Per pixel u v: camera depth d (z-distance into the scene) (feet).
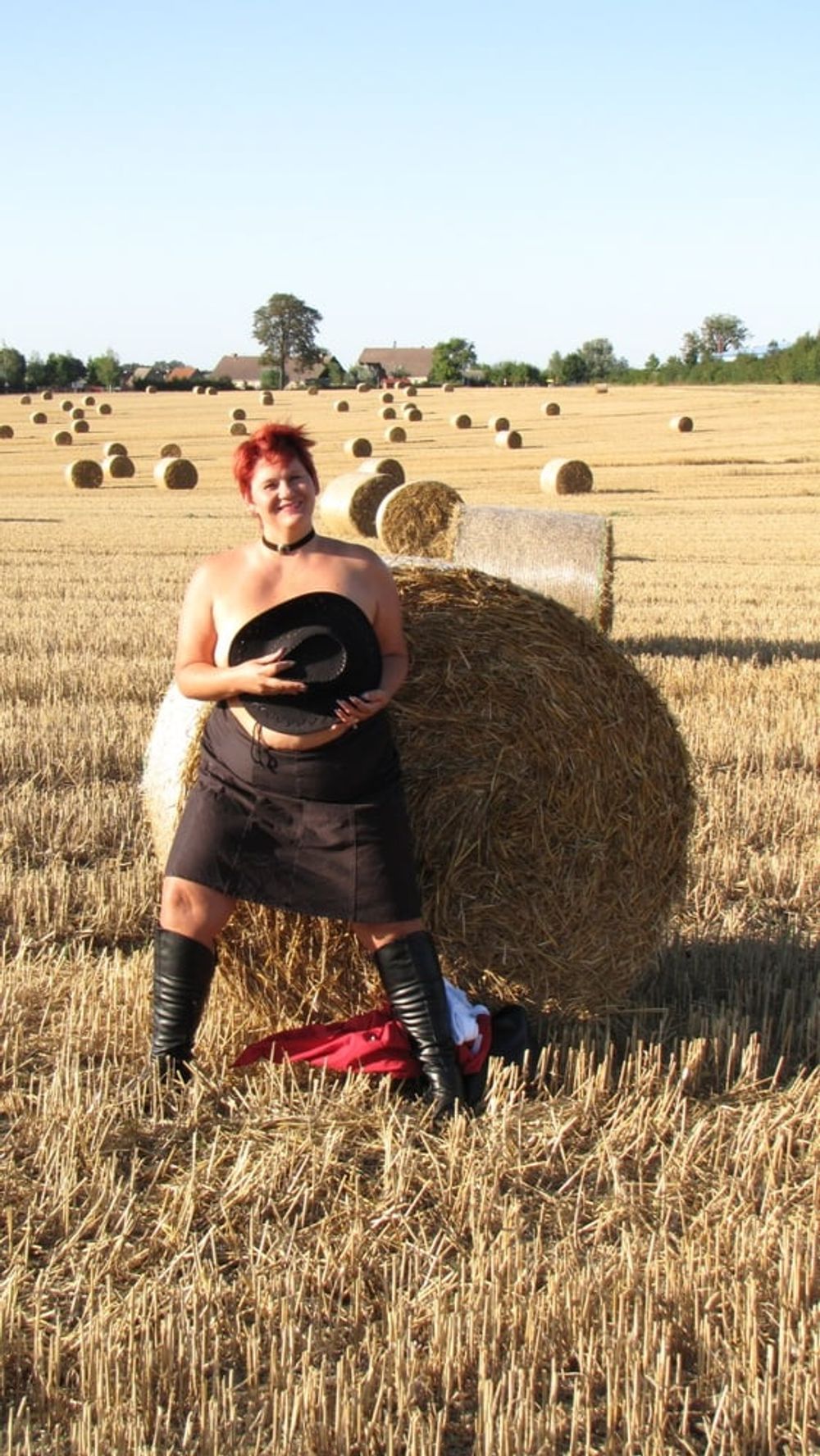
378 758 14.52
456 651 16.47
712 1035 16.39
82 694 36.32
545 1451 9.64
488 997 17.04
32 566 68.80
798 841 24.81
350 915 14.66
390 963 14.93
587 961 17.17
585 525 43.55
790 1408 10.05
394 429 181.27
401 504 66.33
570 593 43.65
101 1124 13.74
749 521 98.63
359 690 14.11
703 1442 9.95
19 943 19.49
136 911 20.68
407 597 16.56
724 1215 12.50
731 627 49.24
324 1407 9.77
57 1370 10.26
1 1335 10.55
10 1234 12.13
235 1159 13.39
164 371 533.55
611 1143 13.82
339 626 13.98
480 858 16.61
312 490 14.46
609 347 532.32
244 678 13.82
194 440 203.82
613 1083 15.19
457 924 16.69
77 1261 11.79
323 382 506.48
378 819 14.53
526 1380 10.29
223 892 14.74
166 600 56.03
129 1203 12.44
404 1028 15.16
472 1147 13.56
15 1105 14.32
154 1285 11.16
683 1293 11.14
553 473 116.16
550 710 16.61
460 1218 12.46
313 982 16.38
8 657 41.16
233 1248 12.05
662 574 67.21
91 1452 9.45
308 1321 11.03
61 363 446.60
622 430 202.59
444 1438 9.93
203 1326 10.69
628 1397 9.98
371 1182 13.03
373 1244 11.95
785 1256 11.46
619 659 17.07
